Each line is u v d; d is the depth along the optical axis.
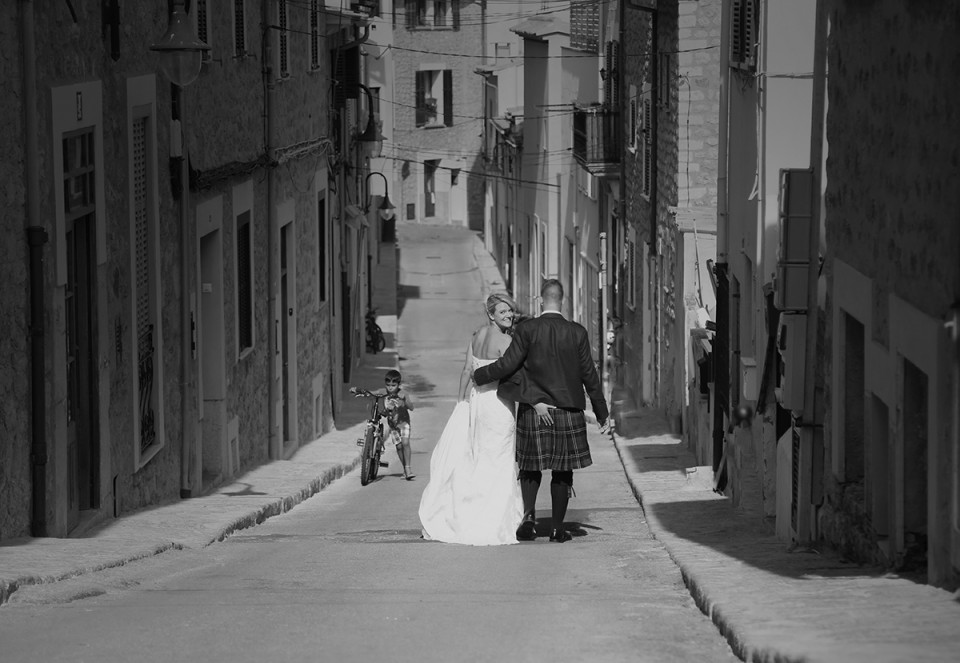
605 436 24.27
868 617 5.64
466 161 73.31
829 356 9.07
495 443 10.77
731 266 16.09
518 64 57.78
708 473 16.14
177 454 14.30
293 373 21.88
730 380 15.09
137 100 12.44
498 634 6.04
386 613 6.66
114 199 11.73
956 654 4.67
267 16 19.22
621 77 29.03
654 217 24.23
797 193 9.59
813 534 9.46
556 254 43.22
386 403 19.28
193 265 14.88
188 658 5.50
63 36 10.21
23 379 9.40
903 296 7.12
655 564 8.90
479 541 10.60
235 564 9.24
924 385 7.06
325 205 25.56
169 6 13.70
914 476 7.10
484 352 11.06
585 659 5.43
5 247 9.03
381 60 60.56
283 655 5.55
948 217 6.34
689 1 21.27
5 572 7.56
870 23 7.97
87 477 11.23
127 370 12.14
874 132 7.83
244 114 17.92
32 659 5.50
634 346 27.70
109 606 6.94
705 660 5.42
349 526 12.92
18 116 9.23
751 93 14.72
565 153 41.78
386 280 53.50
